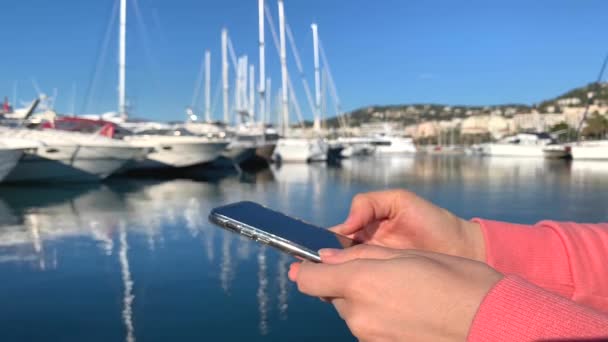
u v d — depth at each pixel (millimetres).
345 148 46969
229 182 18984
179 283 5117
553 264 846
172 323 3992
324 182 19141
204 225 8781
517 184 17891
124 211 10602
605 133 72562
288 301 4512
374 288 402
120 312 4266
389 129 73438
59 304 4473
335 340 3627
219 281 5176
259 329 3859
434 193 14852
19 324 3986
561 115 120062
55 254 6484
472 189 16125
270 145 32344
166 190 15398
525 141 51156
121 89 23281
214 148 22594
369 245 515
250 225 682
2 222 9031
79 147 15391
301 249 623
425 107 169875
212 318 4102
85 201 12258
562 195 14086
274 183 18500
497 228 920
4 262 6047
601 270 816
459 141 121188
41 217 9641
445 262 420
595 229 880
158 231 8180
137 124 23969
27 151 14703
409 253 455
